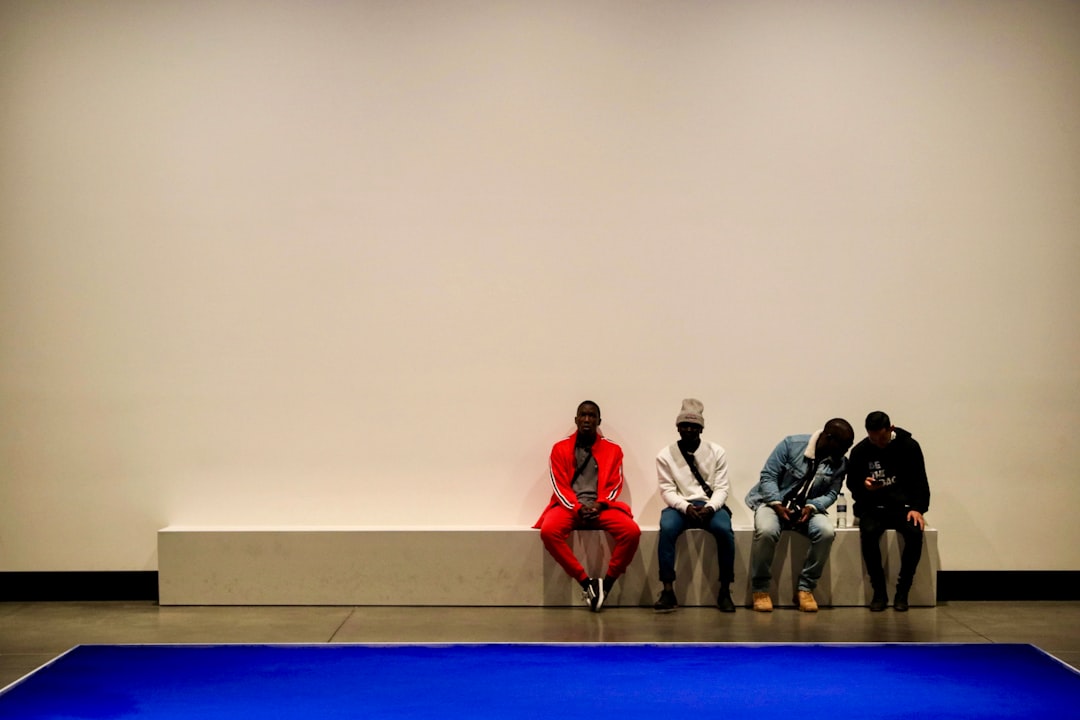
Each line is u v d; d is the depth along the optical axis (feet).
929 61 19.67
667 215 19.72
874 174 19.70
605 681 14.32
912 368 19.71
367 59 19.71
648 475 19.85
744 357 19.79
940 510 19.79
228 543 19.08
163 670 14.84
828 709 13.24
